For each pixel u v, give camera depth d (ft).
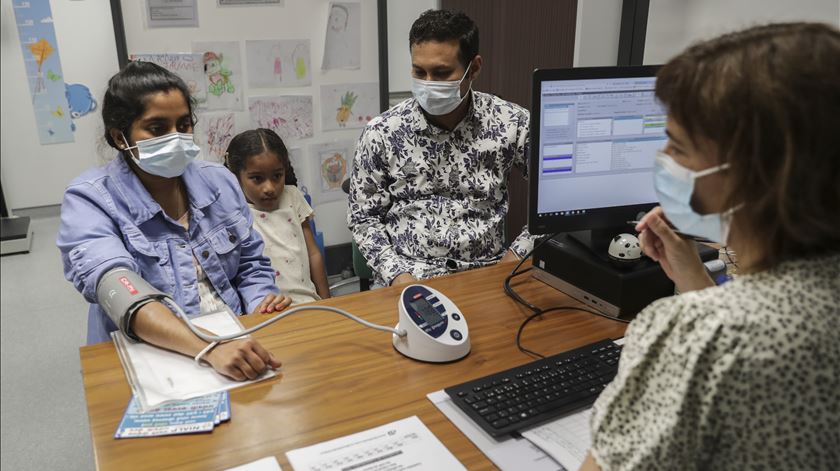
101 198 4.55
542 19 10.49
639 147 4.60
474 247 6.08
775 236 1.74
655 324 1.90
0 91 9.55
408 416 3.15
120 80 4.51
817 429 1.67
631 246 4.22
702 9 9.02
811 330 1.65
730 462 1.78
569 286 4.63
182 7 8.46
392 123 6.04
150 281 4.71
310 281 7.54
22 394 7.89
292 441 2.93
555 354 3.73
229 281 5.32
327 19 9.34
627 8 10.40
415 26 5.56
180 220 5.05
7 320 9.42
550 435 2.97
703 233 2.18
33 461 6.77
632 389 1.93
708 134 1.78
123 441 2.92
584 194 4.60
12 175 10.14
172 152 4.52
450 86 5.49
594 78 4.33
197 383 3.42
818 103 1.55
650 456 1.84
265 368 3.55
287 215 7.33
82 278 4.11
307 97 9.58
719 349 1.71
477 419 3.06
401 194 6.10
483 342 3.94
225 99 9.05
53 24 9.22
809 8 7.41
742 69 1.66
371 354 3.79
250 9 8.84
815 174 1.59
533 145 4.36
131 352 3.75
